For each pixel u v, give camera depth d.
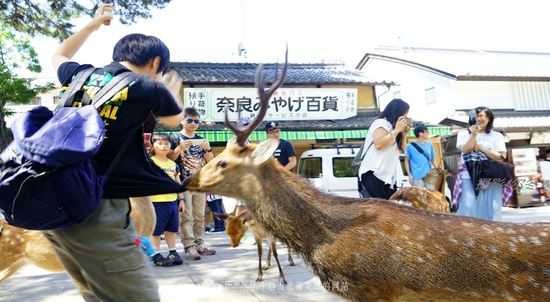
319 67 16.22
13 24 8.63
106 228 1.98
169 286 4.38
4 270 3.33
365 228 2.54
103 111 2.02
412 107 17.77
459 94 15.70
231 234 5.40
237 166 2.81
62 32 8.82
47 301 3.95
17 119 1.86
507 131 13.70
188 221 5.97
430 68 16.38
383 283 2.46
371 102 14.52
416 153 6.64
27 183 1.68
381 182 4.29
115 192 2.05
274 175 2.78
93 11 8.64
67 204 1.78
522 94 15.91
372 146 4.35
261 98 2.78
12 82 11.73
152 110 2.17
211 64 14.95
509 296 2.36
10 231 3.23
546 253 2.31
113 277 1.99
